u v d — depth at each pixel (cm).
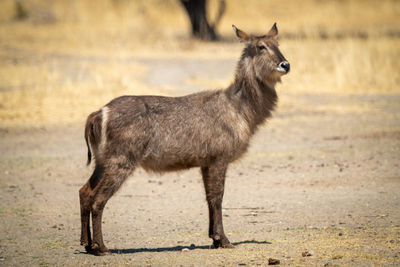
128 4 16100
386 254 2358
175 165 2638
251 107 2706
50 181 4091
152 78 8419
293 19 16300
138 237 2873
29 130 5700
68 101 6825
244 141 2669
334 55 8819
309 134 5397
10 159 4672
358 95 7388
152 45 12200
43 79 8012
